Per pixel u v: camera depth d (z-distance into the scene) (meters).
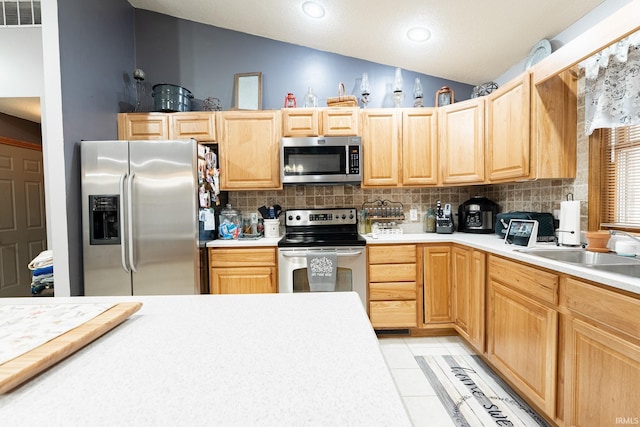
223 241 2.45
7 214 3.08
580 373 1.24
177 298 0.90
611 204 1.77
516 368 1.66
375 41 2.57
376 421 0.37
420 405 1.65
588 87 1.77
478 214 2.67
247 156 2.61
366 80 2.84
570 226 1.82
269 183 2.62
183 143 2.13
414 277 2.40
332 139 2.52
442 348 2.29
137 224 2.12
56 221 2.03
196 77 2.96
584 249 1.70
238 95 2.92
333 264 2.29
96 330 0.60
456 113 2.51
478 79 2.86
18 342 0.54
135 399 0.42
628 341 1.05
